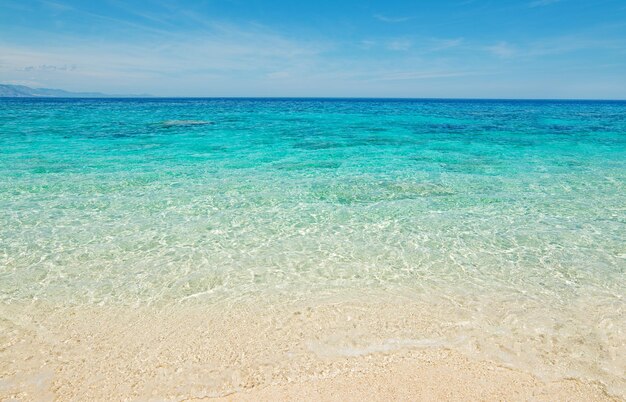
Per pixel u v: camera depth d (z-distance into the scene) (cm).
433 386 432
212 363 463
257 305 580
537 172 1442
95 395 416
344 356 477
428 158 1730
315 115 4872
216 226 877
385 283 645
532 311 568
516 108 8062
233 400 414
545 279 658
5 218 894
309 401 411
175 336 510
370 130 2959
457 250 768
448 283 645
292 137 2445
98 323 534
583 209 1011
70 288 617
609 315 559
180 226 872
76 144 1983
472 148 2041
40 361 461
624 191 1183
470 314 560
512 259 730
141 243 783
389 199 1084
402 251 762
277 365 462
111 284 632
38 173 1316
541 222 916
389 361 470
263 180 1280
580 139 2431
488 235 840
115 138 2241
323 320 545
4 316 543
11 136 2228
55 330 517
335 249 769
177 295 605
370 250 766
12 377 436
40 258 710
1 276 646
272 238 819
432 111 6353
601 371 455
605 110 7138
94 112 4734
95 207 982
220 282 644
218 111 5503
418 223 907
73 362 462
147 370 452
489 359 473
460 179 1321
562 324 539
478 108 7944
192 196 1086
